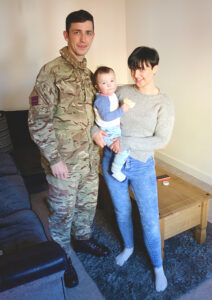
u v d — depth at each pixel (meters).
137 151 1.39
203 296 1.48
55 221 1.56
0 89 3.17
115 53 3.76
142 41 3.40
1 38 3.01
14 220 1.55
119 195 1.57
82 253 1.86
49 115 1.34
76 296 1.53
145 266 1.71
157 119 1.35
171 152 3.33
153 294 1.50
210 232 2.02
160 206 1.67
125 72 3.92
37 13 3.08
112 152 1.50
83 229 1.79
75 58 1.40
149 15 3.16
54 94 1.34
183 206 1.65
